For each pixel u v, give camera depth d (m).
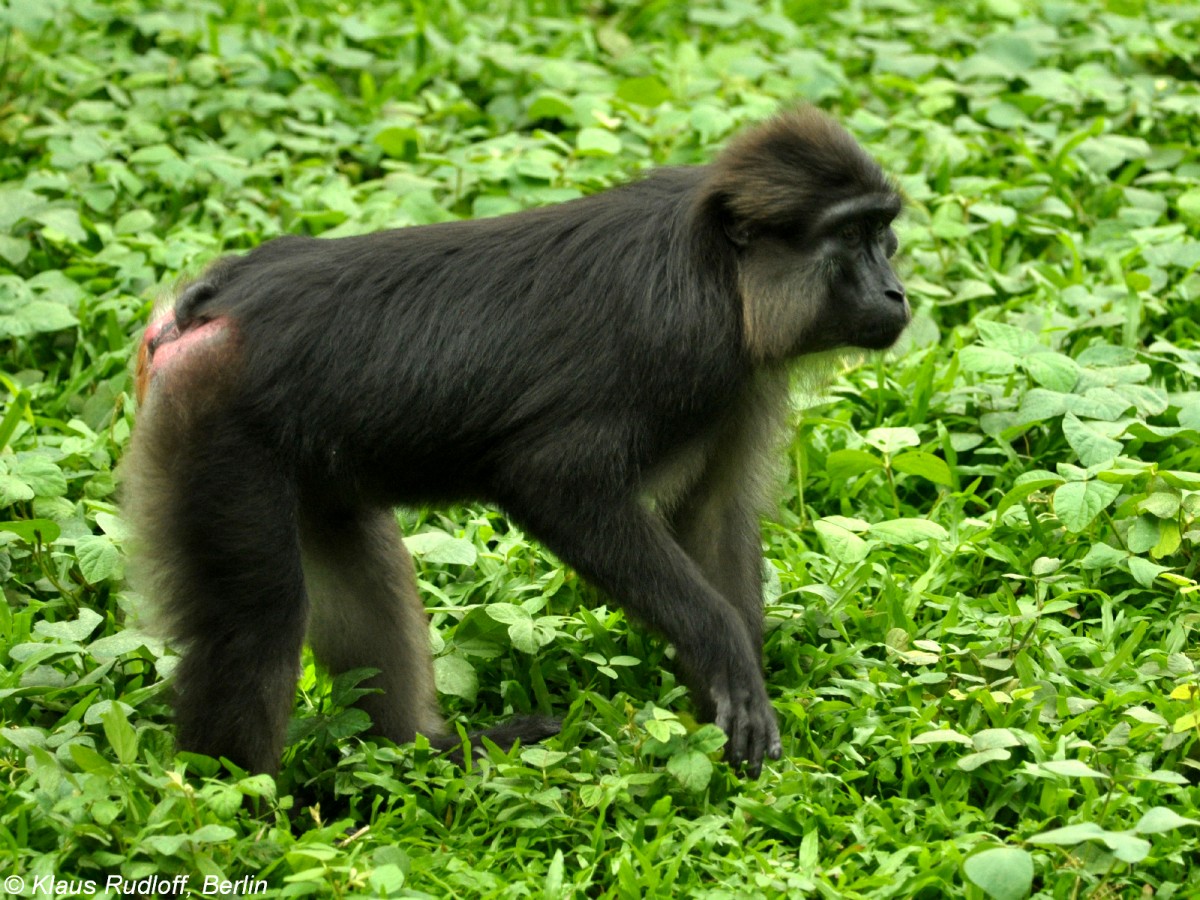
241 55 21.77
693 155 19.88
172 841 9.88
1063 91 21.11
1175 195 19.47
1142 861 10.29
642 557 11.61
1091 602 13.46
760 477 13.01
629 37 24.55
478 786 11.37
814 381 13.12
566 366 11.56
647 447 11.72
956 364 15.90
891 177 12.66
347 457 11.81
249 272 11.98
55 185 18.61
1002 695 11.74
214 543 11.27
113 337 16.59
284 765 12.00
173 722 11.68
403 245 12.02
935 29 23.62
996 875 9.48
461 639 13.20
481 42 23.06
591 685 12.97
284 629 11.42
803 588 13.41
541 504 11.61
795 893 10.02
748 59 22.11
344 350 11.63
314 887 9.91
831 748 11.87
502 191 18.80
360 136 20.88
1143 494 13.55
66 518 14.09
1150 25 23.34
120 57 22.27
